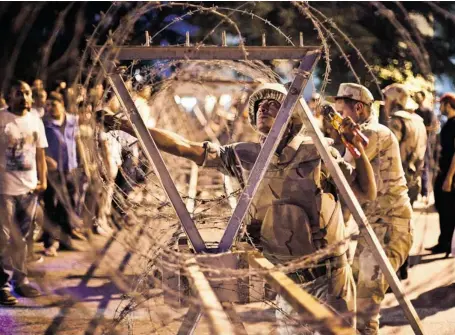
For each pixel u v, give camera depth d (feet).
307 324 11.52
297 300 7.89
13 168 21.90
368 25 29.73
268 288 11.62
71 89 12.76
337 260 13.03
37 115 23.02
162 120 27.37
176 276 10.65
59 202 23.00
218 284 10.42
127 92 10.62
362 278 15.85
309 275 12.98
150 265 11.66
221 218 14.08
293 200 12.84
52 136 24.04
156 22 25.90
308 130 11.40
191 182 22.17
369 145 16.26
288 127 12.81
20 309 19.43
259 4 29.17
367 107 16.72
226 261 10.34
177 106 30.76
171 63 14.35
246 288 10.47
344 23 29.96
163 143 12.84
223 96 26.43
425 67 13.91
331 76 32.35
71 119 24.11
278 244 12.91
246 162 12.82
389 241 16.40
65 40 19.07
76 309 17.54
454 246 26.13
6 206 21.86
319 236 12.83
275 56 10.91
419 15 25.31
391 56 29.96
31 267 21.89
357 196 13.08
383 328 18.85
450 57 28.04
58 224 23.36
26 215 22.36
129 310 12.23
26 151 22.36
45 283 19.57
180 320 11.87
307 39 30.48
